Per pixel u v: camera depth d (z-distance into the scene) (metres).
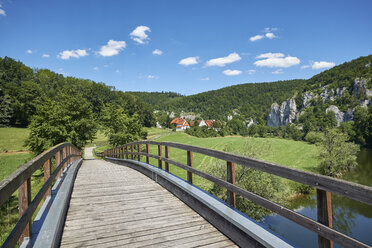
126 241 3.43
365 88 137.75
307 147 49.19
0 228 6.82
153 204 5.12
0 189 1.72
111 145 46.88
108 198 5.61
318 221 2.18
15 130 63.81
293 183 23.22
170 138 75.88
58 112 30.56
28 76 100.94
